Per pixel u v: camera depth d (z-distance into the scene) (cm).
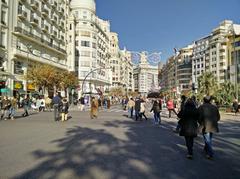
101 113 3378
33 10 4894
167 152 964
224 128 1839
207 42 12519
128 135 1386
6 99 2348
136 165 764
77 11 8675
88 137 1284
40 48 5138
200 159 862
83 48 8575
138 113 2319
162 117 2802
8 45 4172
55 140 1179
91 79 8669
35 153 902
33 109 3872
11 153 899
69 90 6769
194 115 878
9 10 4203
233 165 788
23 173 666
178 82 14788
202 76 5231
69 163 772
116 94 10544
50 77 4531
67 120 2267
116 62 13038
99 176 649
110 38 12938
